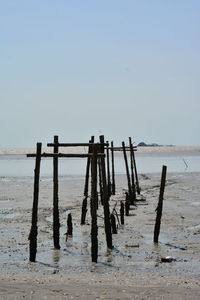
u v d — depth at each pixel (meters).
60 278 13.29
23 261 15.99
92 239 15.86
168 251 17.31
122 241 19.23
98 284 12.50
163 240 19.33
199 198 33.09
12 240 19.61
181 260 15.88
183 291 11.76
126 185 44.97
